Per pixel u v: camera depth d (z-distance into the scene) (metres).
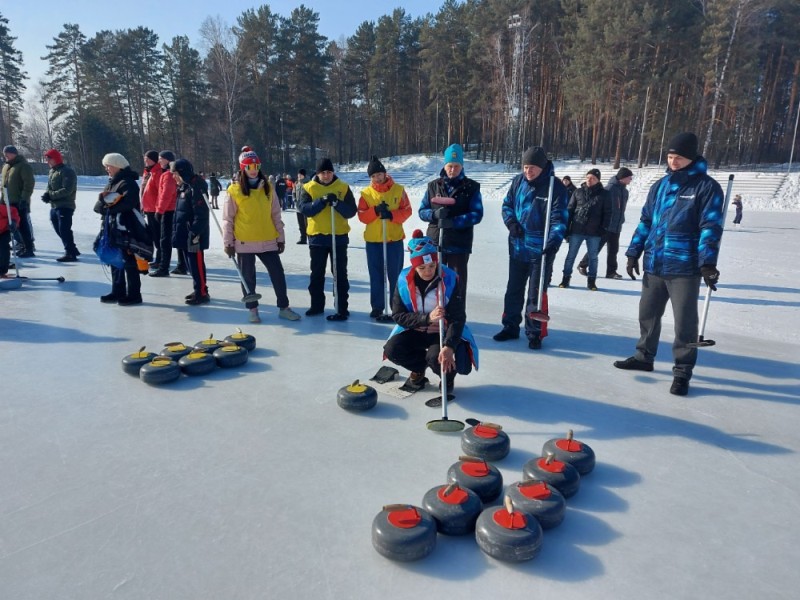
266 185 5.07
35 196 23.44
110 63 51.78
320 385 3.61
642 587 1.81
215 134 48.81
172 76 48.22
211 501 2.26
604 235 7.13
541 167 4.33
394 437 2.88
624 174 7.80
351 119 57.53
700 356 4.34
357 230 14.77
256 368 3.93
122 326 5.00
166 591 1.76
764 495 2.39
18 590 1.75
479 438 2.65
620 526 2.15
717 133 36.84
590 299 6.58
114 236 5.54
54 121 56.19
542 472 2.34
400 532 1.92
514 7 39.97
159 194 7.33
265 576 1.83
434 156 49.72
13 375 3.73
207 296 6.00
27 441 2.78
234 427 2.97
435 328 3.34
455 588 1.79
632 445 2.84
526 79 42.31
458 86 45.75
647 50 36.06
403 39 53.25
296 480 2.44
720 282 7.73
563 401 3.41
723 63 34.19
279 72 47.31
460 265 4.66
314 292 5.48
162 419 3.06
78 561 1.90
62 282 7.01
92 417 3.07
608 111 35.97
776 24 39.19
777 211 24.89
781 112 44.88
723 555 1.98
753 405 3.38
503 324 4.79
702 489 2.43
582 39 36.72
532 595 1.77
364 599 1.74
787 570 1.90
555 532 2.11
